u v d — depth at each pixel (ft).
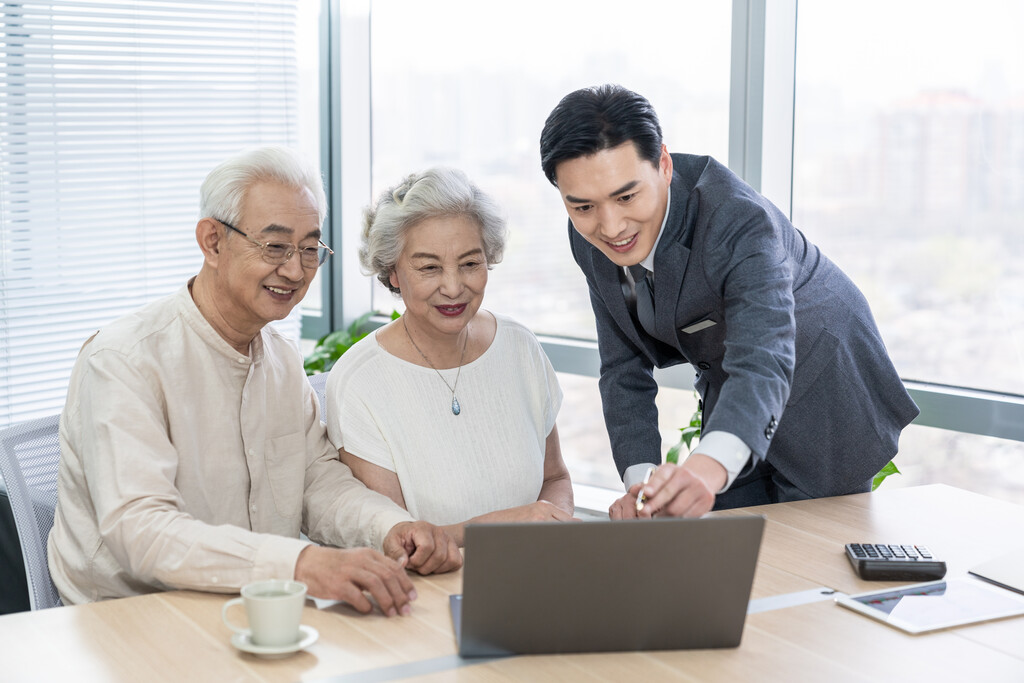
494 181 10.79
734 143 8.77
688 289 5.69
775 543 5.29
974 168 7.64
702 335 5.94
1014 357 7.61
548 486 6.75
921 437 8.11
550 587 3.92
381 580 4.42
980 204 7.64
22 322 10.57
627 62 9.57
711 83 8.99
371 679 3.77
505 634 3.97
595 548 3.88
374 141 12.05
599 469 10.25
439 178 5.89
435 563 4.92
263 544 4.59
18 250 10.50
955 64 7.66
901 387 6.25
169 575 4.61
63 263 10.72
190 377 5.39
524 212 10.54
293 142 11.91
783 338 5.14
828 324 5.99
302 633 4.14
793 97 8.61
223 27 11.29
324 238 12.20
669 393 9.46
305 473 5.88
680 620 4.02
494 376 6.40
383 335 6.34
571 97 5.28
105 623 4.28
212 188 5.25
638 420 6.63
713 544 3.92
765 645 4.09
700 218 5.57
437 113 11.27
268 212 5.22
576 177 5.25
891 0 7.95
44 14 10.36
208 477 5.47
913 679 3.77
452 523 6.09
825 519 5.69
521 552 3.84
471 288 5.98
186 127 11.22
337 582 4.43
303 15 11.89
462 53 10.93
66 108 10.56
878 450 6.16
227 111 11.45
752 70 8.57
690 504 4.49
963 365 7.88
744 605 4.01
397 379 6.17
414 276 5.93
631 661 3.96
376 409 6.07
